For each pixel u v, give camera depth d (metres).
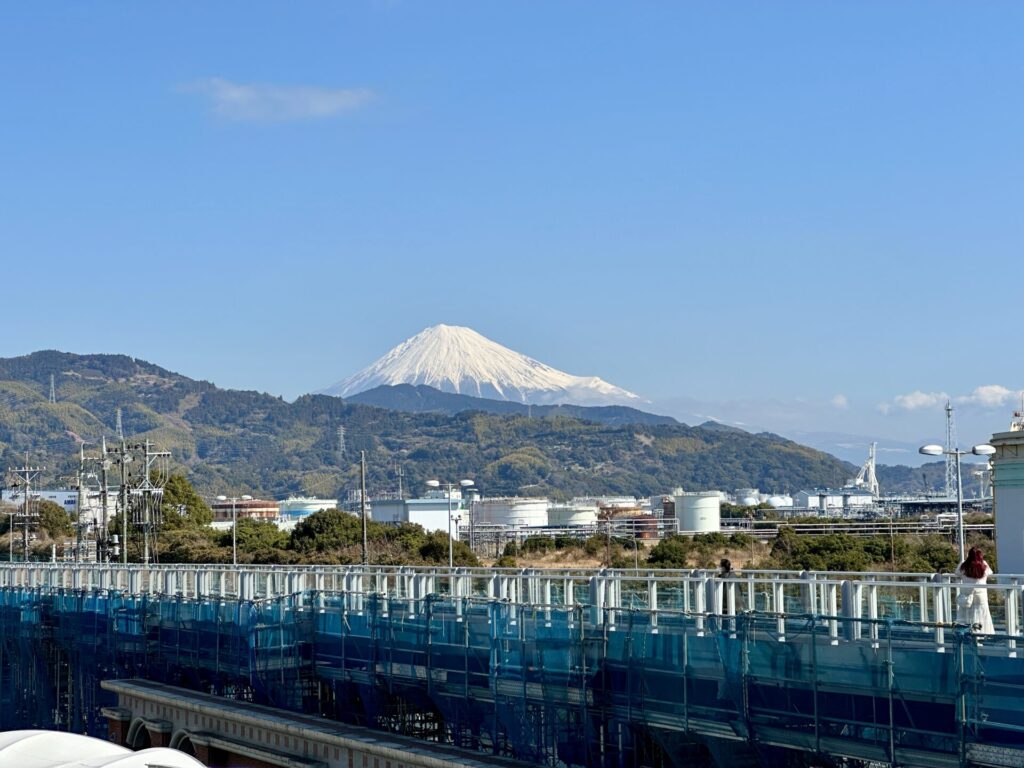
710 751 26.02
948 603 24.58
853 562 64.88
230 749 37.75
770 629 24.84
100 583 51.84
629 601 31.38
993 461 36.91
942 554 64.62
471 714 31.78
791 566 66.75
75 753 26.06
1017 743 20.17
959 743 20.91
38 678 53.16
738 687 24.73
